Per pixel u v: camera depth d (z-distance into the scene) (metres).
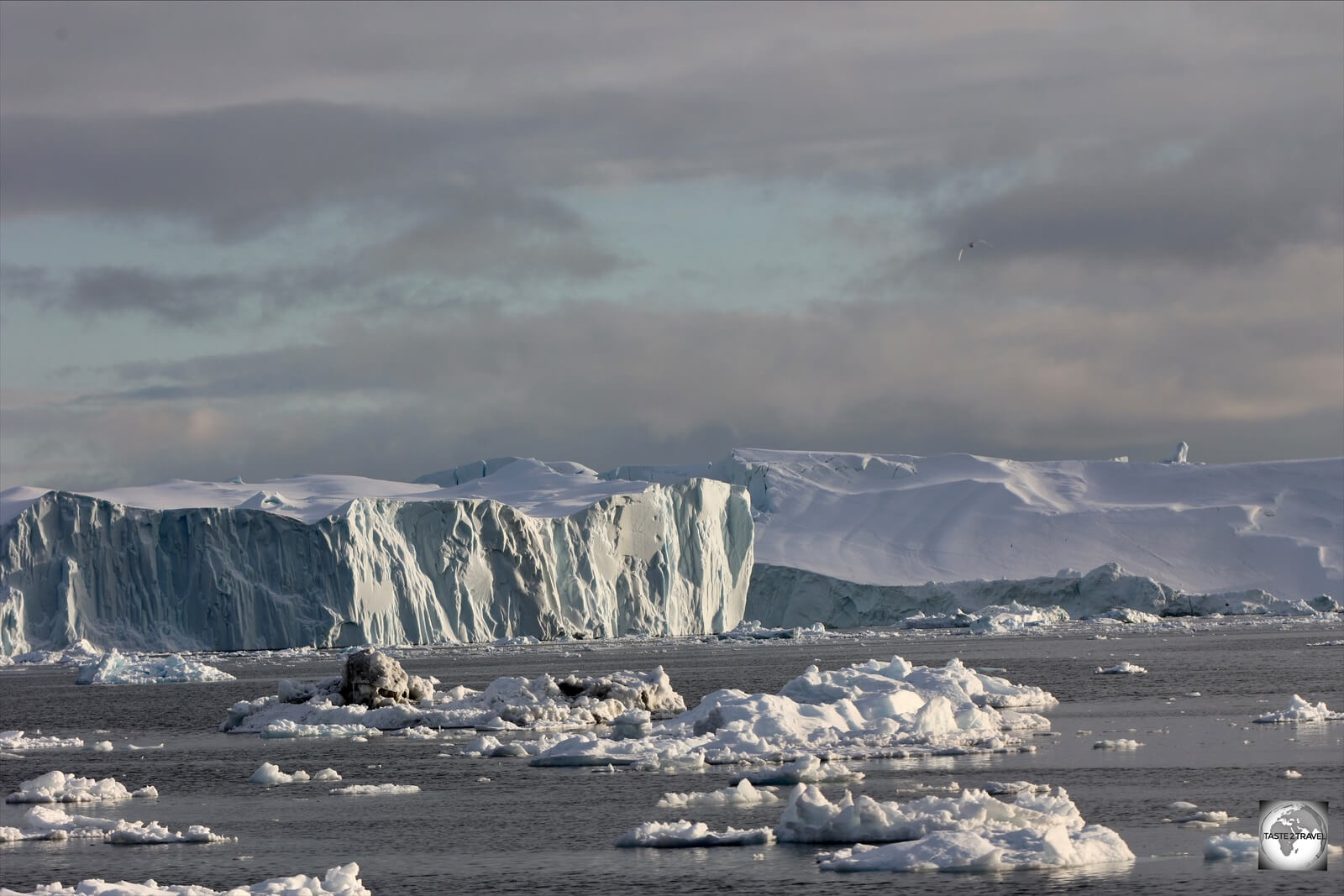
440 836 109.31
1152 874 85.94
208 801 132.75
